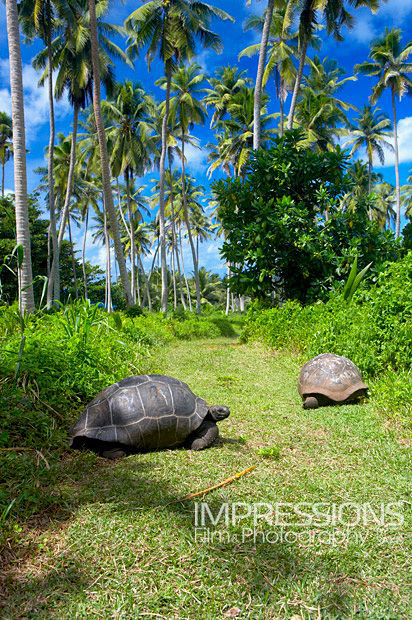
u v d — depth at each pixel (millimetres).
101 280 51438
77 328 7090
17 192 11133
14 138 11305
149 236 56125
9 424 4207
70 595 2328
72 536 2834
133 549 2715
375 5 21141
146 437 4180
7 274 28016
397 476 3779
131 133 31594
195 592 2359
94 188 37844
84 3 22094
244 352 11258
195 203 44250
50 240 34781
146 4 22516
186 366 9062
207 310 40250
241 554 2680
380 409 5480
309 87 33281
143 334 11602
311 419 5457
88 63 23797
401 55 31844
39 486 3365
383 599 2314
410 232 14609
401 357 6562
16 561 2604
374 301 7488
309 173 14281
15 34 11352
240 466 3996
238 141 30078
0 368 5047
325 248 13633
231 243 14703
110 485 3533
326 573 2516
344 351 7320
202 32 24891
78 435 4145
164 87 29656
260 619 2182
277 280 15023
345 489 3561
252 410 5809
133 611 2223
